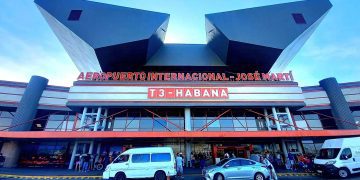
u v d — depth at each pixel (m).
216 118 26.78
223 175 13.63
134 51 29.81
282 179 15.28
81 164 21.84
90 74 27.80
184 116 26.88
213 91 26.84
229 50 31.12
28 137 21.06
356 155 15.05
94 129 24.34
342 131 21.92
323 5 32.31
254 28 30.05
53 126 31.45
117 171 13.99
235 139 25.64
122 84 26.73
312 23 30.95
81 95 25.80
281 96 26.88
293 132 22.02
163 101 25.98
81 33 27.86
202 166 22.14
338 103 32.53
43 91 31.95
